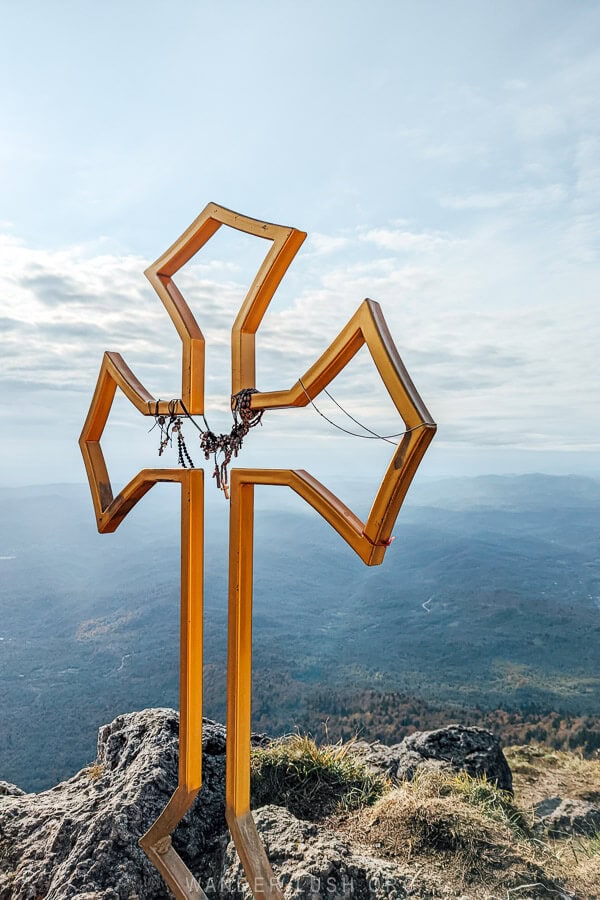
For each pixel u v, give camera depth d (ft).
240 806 5.18
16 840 7.50
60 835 7.17
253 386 5.32
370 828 8.09
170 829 5.63
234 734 5.15
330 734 10.79
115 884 6.49
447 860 7.31
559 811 10.69
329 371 4.59
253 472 5.01
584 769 12.98
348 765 9.84
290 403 4.81
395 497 4.07
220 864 7.14
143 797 7.39
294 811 8.79
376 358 4.17
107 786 8.29
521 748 14.70
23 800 8.51
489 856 7.44
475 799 8.91
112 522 6.55
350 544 4.39
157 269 5.96
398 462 4.02
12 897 6.72
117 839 6.86
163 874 5.72
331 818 8.57
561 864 8.11
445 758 10.66
